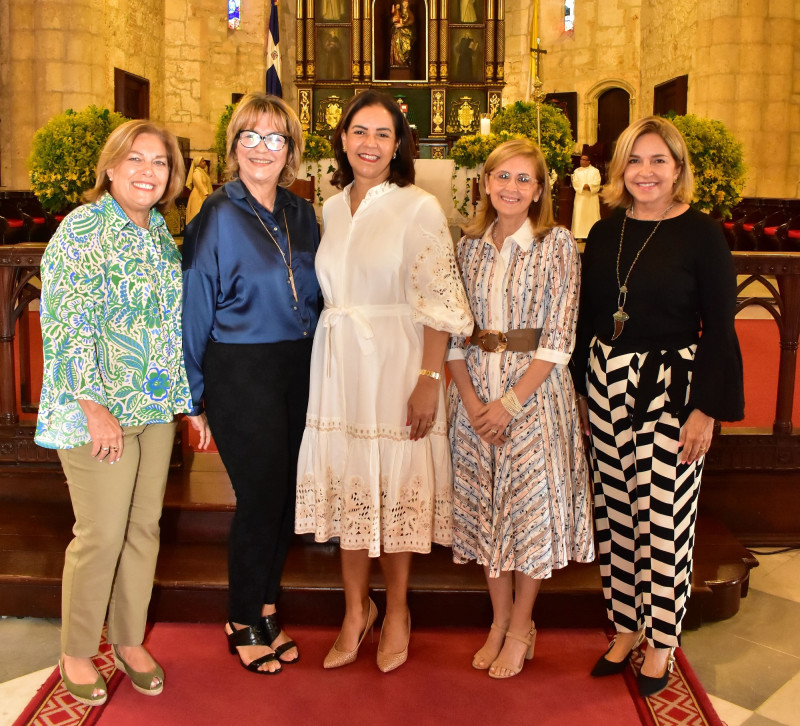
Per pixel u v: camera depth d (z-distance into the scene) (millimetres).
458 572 2951
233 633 2600
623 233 2375
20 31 9828
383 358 2406
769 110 10109
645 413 2314
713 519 3482
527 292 2396
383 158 2373
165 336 2324
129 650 2480
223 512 3162
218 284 2383
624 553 2467
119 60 10859
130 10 11102
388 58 12656
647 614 2367
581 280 2496
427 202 2389
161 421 2350
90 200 2303
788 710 2426
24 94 9922
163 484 2457
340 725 2301
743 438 3533
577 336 2533
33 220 7219
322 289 2486
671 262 2281
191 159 10828
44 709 2367
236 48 12836
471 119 12516
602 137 13289
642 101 12742
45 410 2199
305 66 12359
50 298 2152
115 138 2223
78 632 2355
